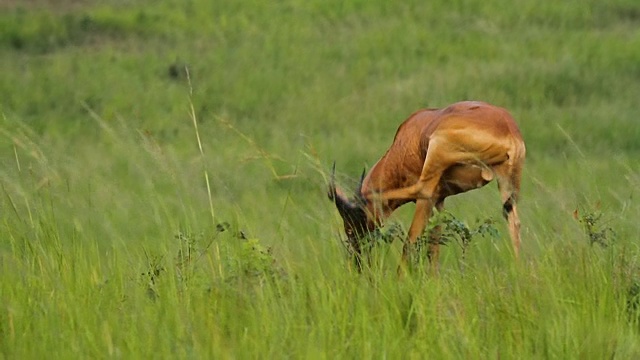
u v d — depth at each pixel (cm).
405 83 6944
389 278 2325
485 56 7725
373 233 2597
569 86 6756
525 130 5747
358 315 2106
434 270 2494
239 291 2248
